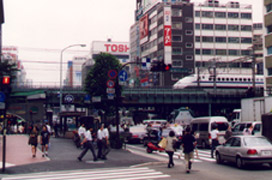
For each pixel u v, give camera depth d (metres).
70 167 15.86
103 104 45.19
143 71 112.94
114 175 13.71
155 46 107.12
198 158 20.12
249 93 56.06
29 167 15.77
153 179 12.67
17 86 64.00
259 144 14.91
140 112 90.00
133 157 19.69
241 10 104.44
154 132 30.31
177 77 100.19
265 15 47.56
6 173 14.27
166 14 100.56
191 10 101.88
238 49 103.31
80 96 65.25
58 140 35.97
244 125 26.25
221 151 16.92
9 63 33.22
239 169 15.12
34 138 19.80
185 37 101.12
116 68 45.72
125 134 34.88
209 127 26.70
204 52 101.81
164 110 91.94
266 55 47.19
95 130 34.62
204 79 79.56
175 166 16.42
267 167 15.63
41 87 65.94
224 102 72.50
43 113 65.12
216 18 103.19
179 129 26.36
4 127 14.57
